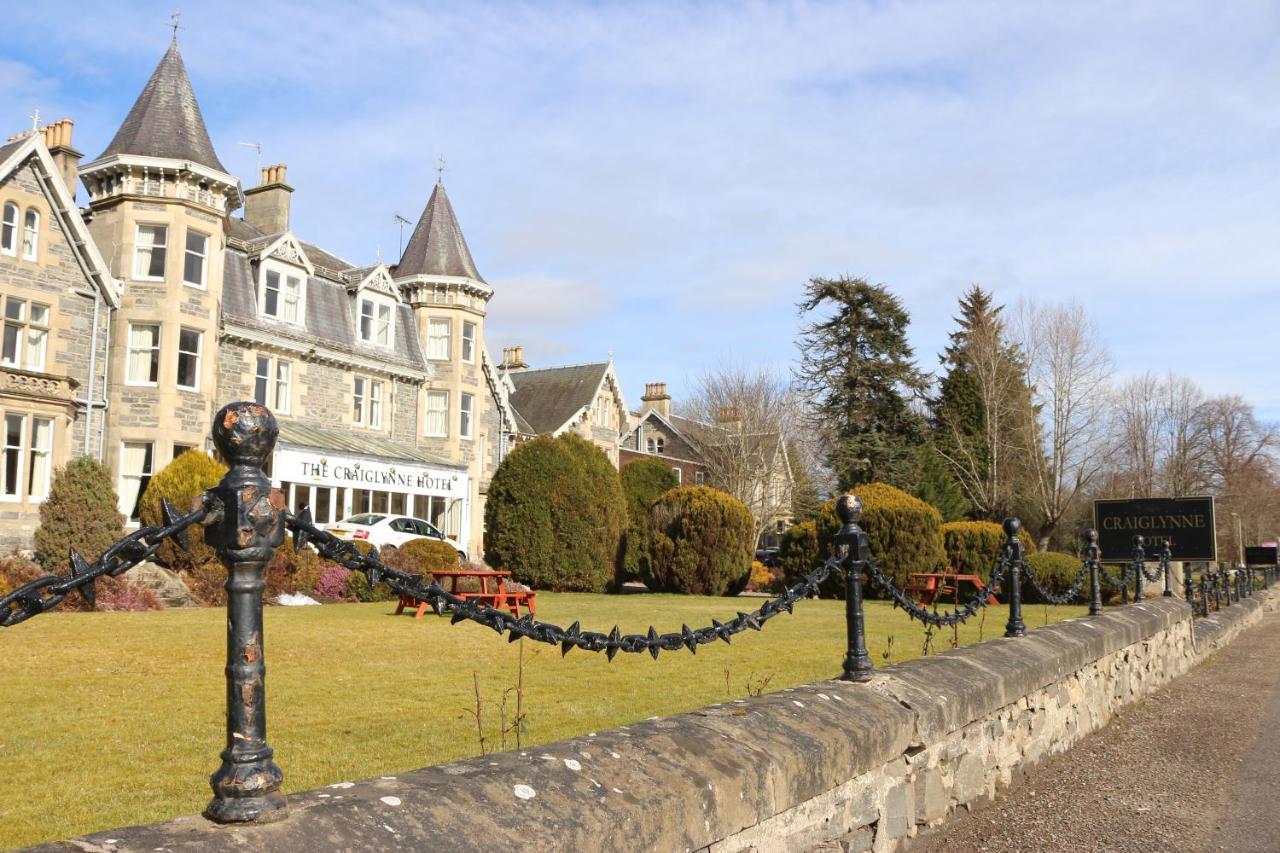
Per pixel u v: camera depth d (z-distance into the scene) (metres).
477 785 2.55
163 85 25.56
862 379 43.03
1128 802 5.78
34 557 19.23
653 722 3.50
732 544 24.08
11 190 21.88
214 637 11.22
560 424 44.12
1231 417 59.03
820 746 3.74
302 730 6.35
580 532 24.77
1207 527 20.33
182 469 20.30
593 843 2.57
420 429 34.19
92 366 23.31
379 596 20.47
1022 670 6.14
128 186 24.39
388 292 32.94
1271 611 27.42
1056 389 39.28
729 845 3.19
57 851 1.89
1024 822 5.27
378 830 2.21
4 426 20.80
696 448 49.84
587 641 3.25
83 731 6.28
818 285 43.91
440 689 7.98
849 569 4.85
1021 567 7.38
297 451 25.91
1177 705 9.52
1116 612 10.30
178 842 1.97
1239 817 5.52
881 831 4.24
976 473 42.94
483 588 15.66
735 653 10.56
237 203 27.36
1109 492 51.66
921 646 11.22
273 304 28.75
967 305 54.59
